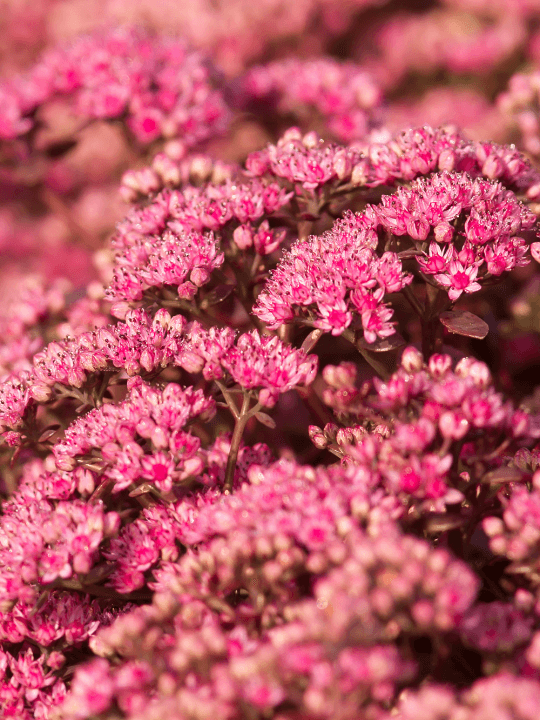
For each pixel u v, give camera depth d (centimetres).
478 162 97
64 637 91
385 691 85
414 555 86
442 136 97
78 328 99
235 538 88
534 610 88
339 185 98
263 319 94
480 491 91
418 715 85
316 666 85
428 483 89
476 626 87
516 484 92
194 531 91
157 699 87
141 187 102
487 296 106
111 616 92
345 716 85
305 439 104
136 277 96
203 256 96
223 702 85
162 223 99
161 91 108
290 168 98
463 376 91
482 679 87
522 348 105
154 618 89
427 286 95
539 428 90
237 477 94
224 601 89
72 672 91
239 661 86
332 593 86
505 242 94
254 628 89
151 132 107
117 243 100
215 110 109
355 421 95
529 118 106
